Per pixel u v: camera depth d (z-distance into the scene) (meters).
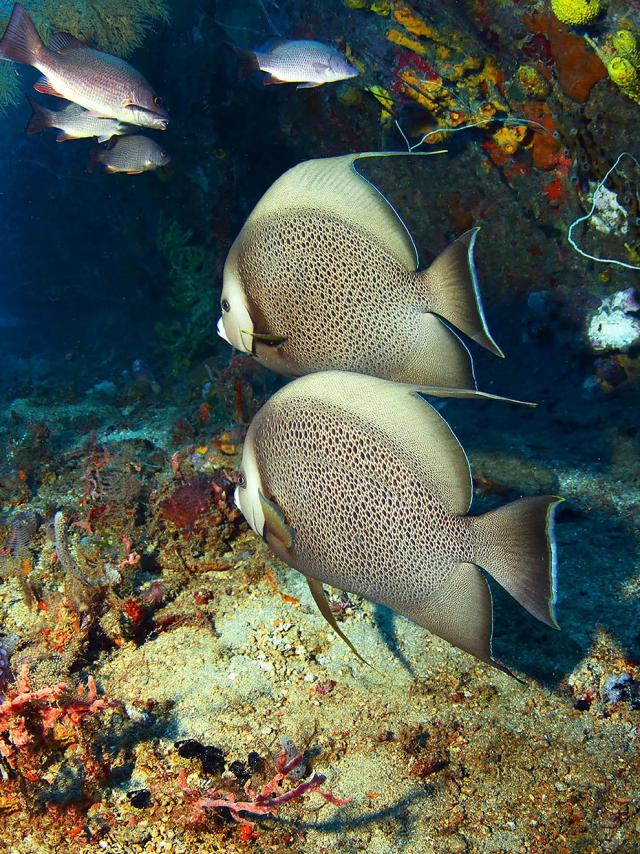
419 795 0.98
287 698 1.12
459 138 1.95
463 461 0.71
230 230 2.91
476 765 1.01
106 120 1.63
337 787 1.00
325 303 0.86
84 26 2.55
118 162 1.87
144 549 1.50
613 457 1.74
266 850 0.92
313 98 2.33
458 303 0.78
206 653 1.22
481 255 2.07
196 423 2.32
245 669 1.18
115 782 1.00
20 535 1.58
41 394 2.98
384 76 1.94
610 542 1.46
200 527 1.46
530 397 1.99
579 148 1.70
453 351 0.81
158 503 1.52
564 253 1.92
